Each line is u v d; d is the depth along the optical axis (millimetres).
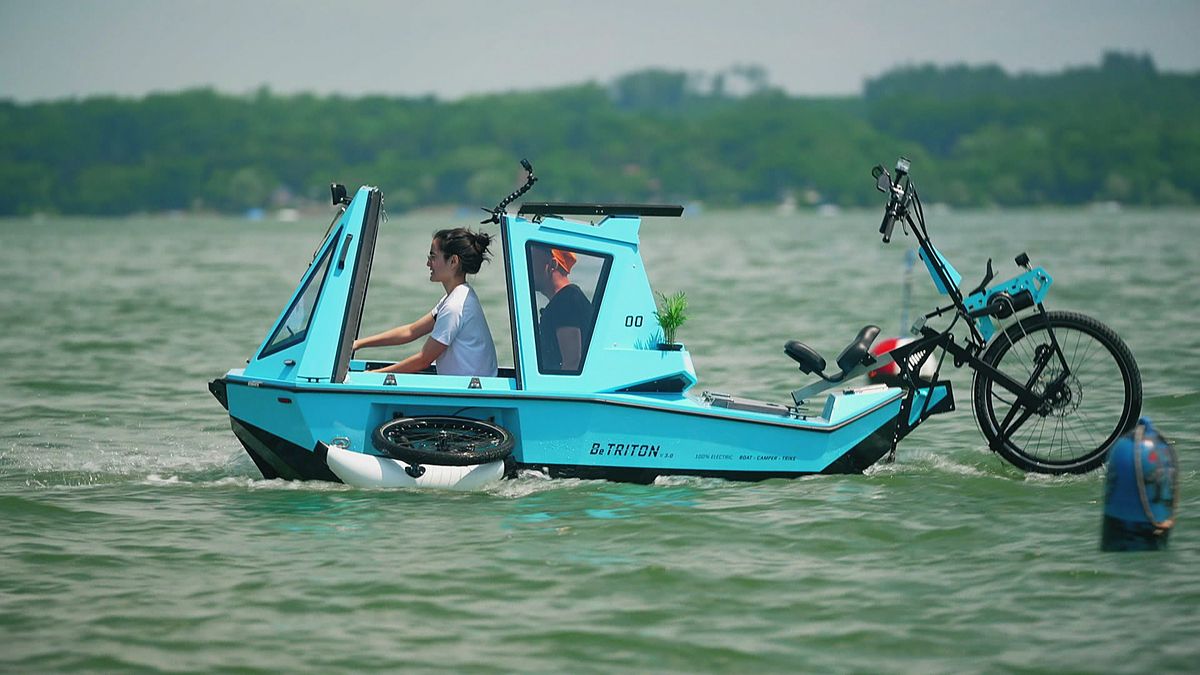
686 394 28750
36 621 20250
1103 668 18375
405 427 27406
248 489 27938
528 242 27859
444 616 20484
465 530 24703
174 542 24141
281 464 28078
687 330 59000
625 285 28125
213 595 21375
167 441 34344
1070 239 191625
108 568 22703
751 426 28047
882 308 69562
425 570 22516
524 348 27641
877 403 28562
